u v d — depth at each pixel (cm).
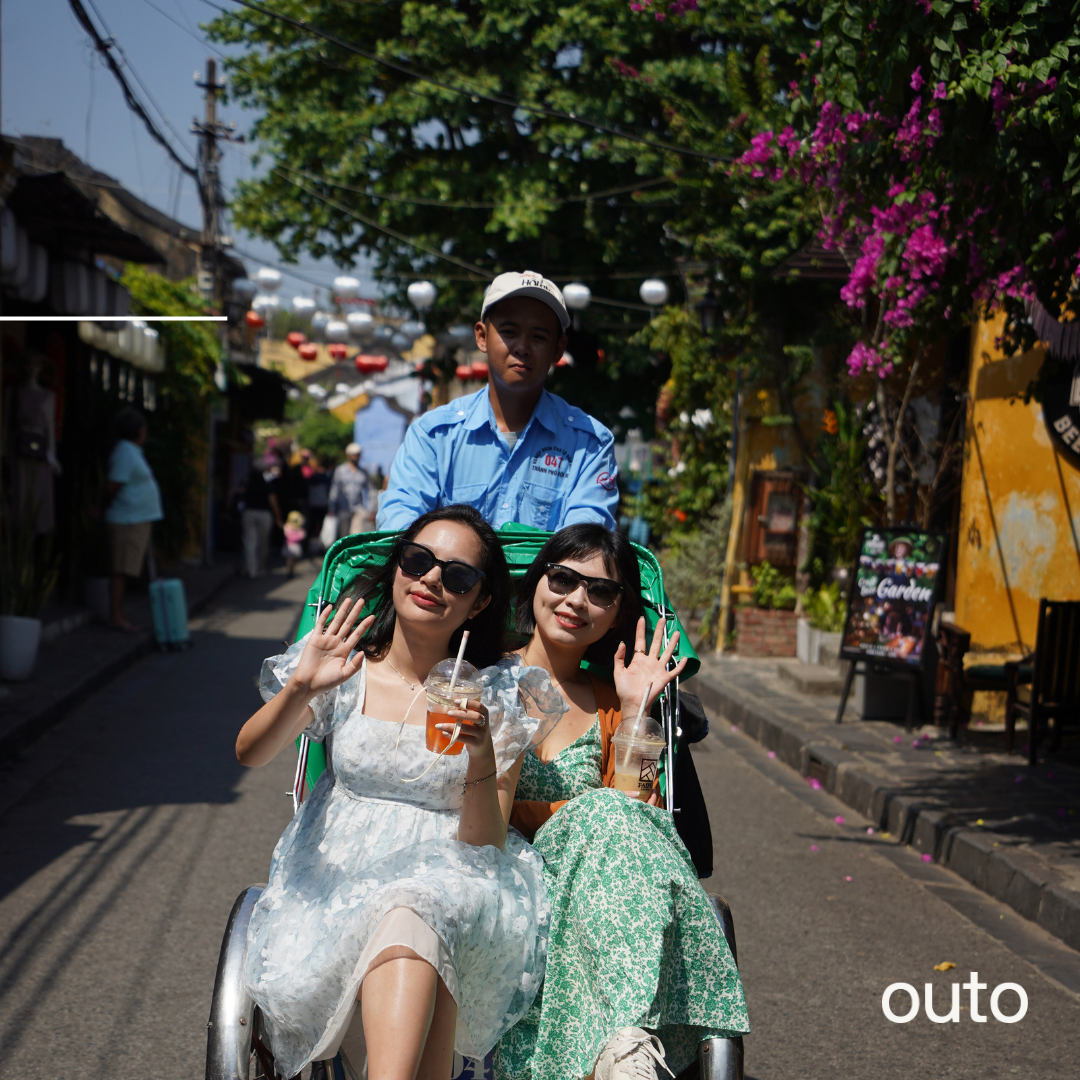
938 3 544
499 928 294
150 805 722
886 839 727
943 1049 436
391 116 1856
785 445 1423
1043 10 534
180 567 2214
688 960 305
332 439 5853
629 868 305
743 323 1391
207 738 909
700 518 1585
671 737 360
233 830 677
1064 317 741
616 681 361
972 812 707
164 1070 397
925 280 767
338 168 1948
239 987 304
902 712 1016
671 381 1688
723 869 651
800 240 1317
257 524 2298
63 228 1130
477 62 1872
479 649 346
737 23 1609
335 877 305
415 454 420
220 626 1549
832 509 1292
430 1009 265
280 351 6894
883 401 1116
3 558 1018
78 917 535
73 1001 449
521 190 1806
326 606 342
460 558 326
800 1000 476
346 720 324
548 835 327
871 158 667
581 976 303
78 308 1256
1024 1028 456
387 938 270
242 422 3152
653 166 1644
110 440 1436
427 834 312
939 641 971
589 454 428
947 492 1196
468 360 2245
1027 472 979
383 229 1895
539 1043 301
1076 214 567
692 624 1509
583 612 355
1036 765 845
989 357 1002
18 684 993
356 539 381
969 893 623
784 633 1409
